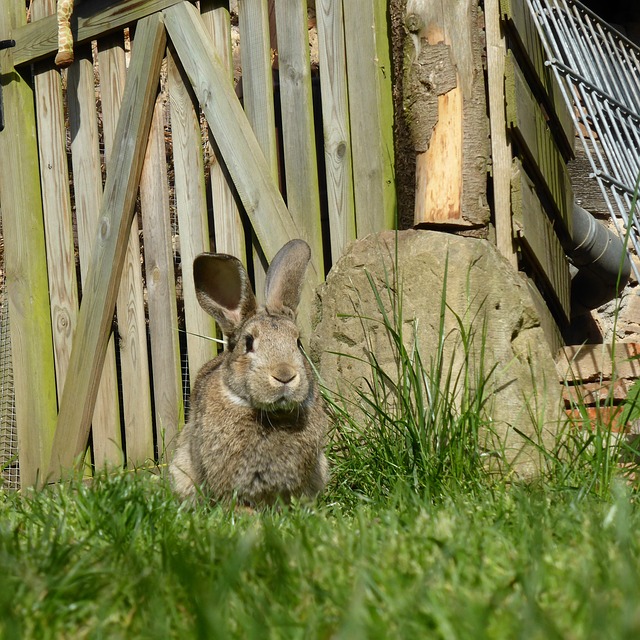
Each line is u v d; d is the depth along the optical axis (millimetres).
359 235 7363
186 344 8531
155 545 3629
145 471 6742
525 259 7363
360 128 7355
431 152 6953
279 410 5492
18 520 4402
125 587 2832
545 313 7480
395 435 5809
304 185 7648
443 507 4496
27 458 9148
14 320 9250
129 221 8523
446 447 5559
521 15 7211
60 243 9094
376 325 6609
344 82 7445
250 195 7777
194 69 8078
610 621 2201
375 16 7258
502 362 6316
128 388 8555
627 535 3119
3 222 9344
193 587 2705
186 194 8258
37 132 9336
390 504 4730
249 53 7918
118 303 8617
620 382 7402
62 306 9070
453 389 6031
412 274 6504
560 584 2713
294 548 3156
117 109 8703
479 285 6418
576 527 3529
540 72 7648
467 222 6879
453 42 6977
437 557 3008
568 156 8469
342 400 6344
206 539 3422
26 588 2812
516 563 2934
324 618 2459
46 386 9117
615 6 12102
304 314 7434
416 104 7023
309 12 9844
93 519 4180
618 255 9227
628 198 7223
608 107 7980
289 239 7625
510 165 7047
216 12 8164
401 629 2260
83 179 8922
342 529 3723
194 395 6180
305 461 5613
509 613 2338
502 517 3857
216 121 7957
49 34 8938
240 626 2428
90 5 8758
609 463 5305
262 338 5574
